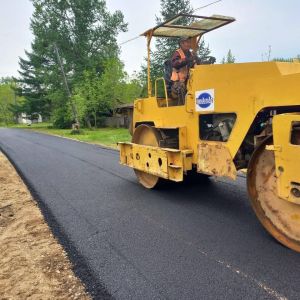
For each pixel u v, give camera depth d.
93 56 35.75
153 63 24.14
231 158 4.52
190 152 5.30
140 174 6.94
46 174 8.59
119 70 29.81
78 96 28.39
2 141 19.61
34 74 39.34
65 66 34.31
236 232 4.39
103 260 3.79
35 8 35.53
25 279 3.46
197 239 4.23
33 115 41.19
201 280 3.31
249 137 4.50
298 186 3.54
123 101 29.36
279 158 3.66
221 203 5.59
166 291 3.16
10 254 4.03
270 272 3.40
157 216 5.11
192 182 6.94
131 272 3.51
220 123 4.82
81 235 4.51
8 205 6.01
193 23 6.06
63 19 35.88
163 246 4.07
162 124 6.05
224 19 5.80
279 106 3.85
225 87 4.52
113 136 19.53
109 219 5.06
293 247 3.83
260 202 4.17
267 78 3.94
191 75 5.12
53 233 4.61
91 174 8.35
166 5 32.25
